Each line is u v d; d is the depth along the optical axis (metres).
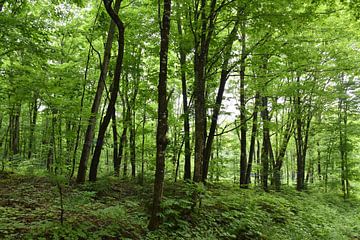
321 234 10.52
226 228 8.41
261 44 11.90
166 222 7.39
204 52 9.41
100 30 14.66
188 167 14.30
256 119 16.50
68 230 5.70
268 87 17.86
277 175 19.61
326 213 14.34
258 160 27.16
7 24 10.43
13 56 13.35
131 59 15.50
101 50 19.30
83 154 11.35
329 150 24.89
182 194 10.10
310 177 33.12
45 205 7.59
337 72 16.67
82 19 17.33
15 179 11.40
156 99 14.90
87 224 6.29
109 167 22.44
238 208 9.83
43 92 7.01
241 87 15.84
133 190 11.19
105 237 6.05
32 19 11.15
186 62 13.24
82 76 14.04
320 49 17.30
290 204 13.32
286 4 10.07
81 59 18.77
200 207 8.86
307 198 17.31
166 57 7.29
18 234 5.35
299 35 14.51
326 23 14.62
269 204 11.66
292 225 10.53
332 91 20.72
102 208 7.95
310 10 10.29
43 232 5.54
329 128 23.28
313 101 20.77
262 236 8.57
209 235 7.58
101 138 11.69
